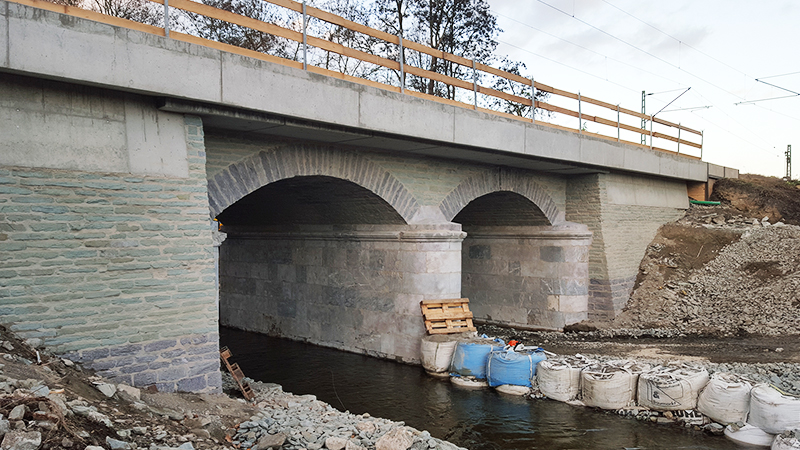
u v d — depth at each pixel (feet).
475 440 24.41
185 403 20.56
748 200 61.87
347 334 41.50
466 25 62.54
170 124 22.31
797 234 50.78
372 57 29.81
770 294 43.75
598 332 43.96
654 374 27.66
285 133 27.99
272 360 38.93
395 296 37.70
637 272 50.39
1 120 18.34
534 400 29.66
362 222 39.40
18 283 18.56
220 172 26.78
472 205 47.52
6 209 18.40
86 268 19.97
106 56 19.43
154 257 21.54
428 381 33.09
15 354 16.93
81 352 19.72
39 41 17.99
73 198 19.72
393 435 19.65
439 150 34.37
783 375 29.14
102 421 14.65
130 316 20.89
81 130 20.02
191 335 22.40
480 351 32.53
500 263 50.80
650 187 53.42
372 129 27.99
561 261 46.44
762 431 23.24
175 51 21.17
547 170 44.55
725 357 34.12
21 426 12.05
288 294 47.09
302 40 26.37
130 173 21.04
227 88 22.65
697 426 25.35
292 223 45.65
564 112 41.65
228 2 49.49
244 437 18.83
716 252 50.16
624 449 23.30
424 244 35.94
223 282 54.90
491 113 35.47
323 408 25.38
